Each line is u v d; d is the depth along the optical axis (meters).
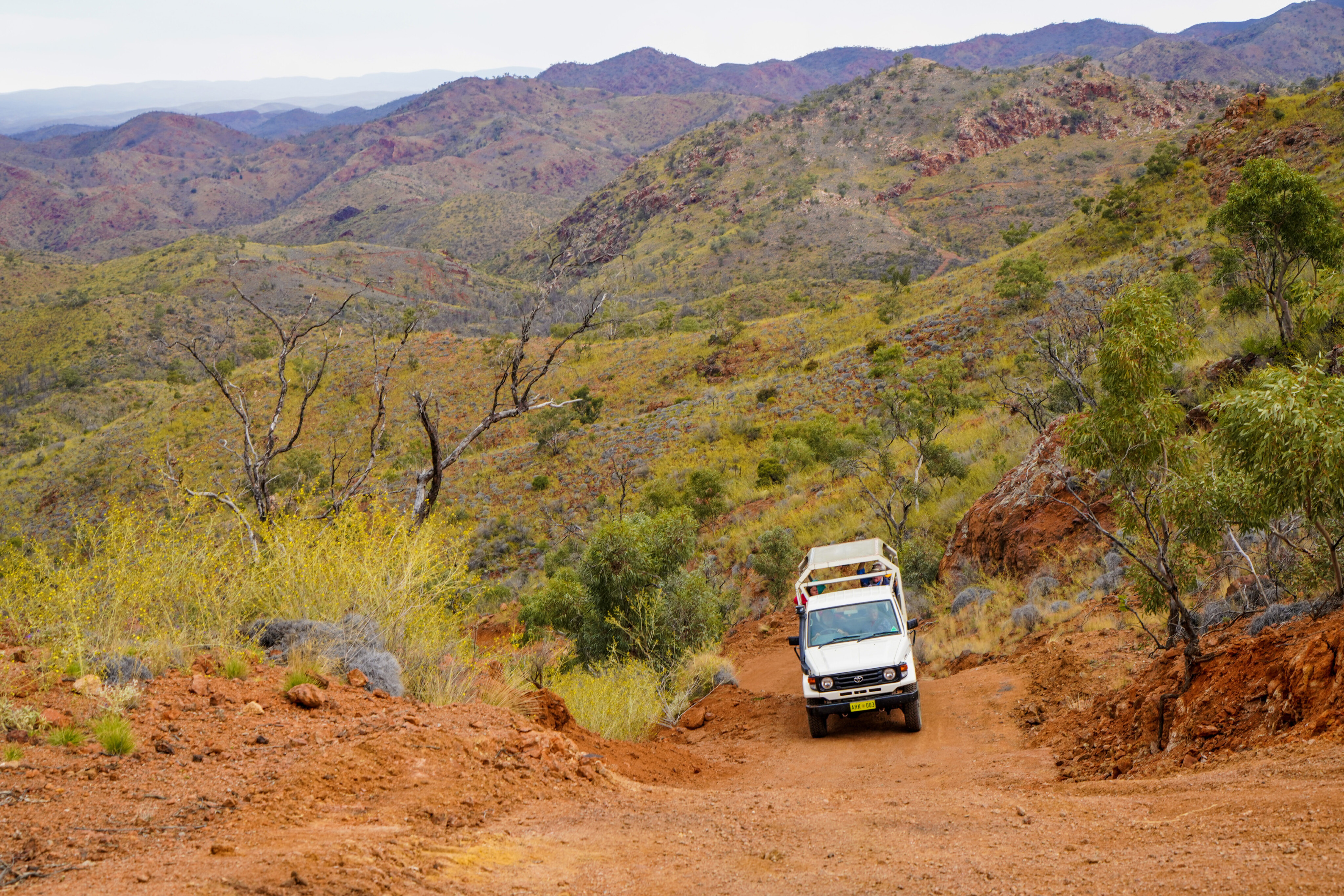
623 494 35.16
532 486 53.84
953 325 61.81
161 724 5.23
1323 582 7.36
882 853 4.34
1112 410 8.03
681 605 15.37
